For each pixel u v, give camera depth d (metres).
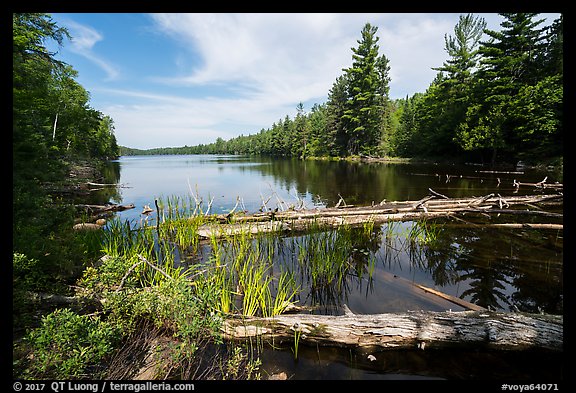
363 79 41.25
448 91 32.62
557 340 2.82
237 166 39.88
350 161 42.84
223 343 3.23
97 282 3.80
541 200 10.82
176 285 3.27
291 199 13.52
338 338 3.11
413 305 4.09
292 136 69.12
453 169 25.42
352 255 6.28
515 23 23.12
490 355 2.99
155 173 30.47
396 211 9.60
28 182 5.70
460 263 5.68
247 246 6.50
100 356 2.53
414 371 2.82
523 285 4.71
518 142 23.98
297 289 4.62
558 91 20.16
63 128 22.58
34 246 3.97
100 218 10.16
